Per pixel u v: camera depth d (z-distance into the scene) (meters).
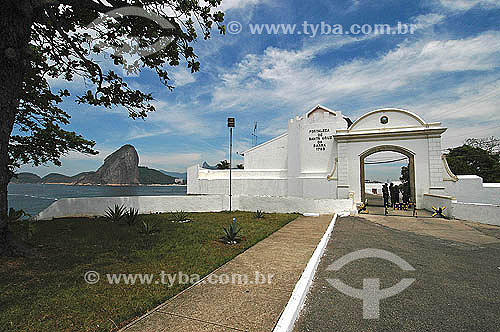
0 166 6.56
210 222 12.35
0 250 6.39
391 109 20.72
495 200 18.34
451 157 37.81
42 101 10.55
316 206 16.58
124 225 11.45
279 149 31.11
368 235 10.17
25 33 6.95
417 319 3.90
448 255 7.53
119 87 9.84
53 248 7.40
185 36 9.21
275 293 4.56
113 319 3.68
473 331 3.60
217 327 3.51
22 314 3.80
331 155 23.92
